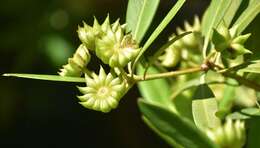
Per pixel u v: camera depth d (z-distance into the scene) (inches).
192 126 22.2
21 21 41.8
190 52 25.4
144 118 22.5
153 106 22.2
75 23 41.6
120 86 20.6
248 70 21.5
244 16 22.2
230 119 24.9
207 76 26.2
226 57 21.5
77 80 20.9
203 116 21.5
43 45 41.6
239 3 22.4
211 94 21.7
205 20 23.6
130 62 20.9
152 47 35.6
